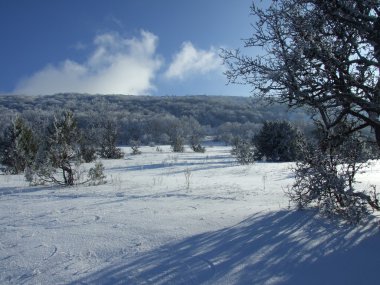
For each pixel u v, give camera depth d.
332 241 5.06
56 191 11.88
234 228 5.82
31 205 9.28
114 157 37.06
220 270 4.29
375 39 5.18
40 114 117.69
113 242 5.43
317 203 6.75
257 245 5.00
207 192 10.22
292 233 5.43
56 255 5.04
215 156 37.31
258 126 112.31
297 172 6.78
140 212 7.43
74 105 170.00
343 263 4.40
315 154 6.54
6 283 4.29
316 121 6.89
